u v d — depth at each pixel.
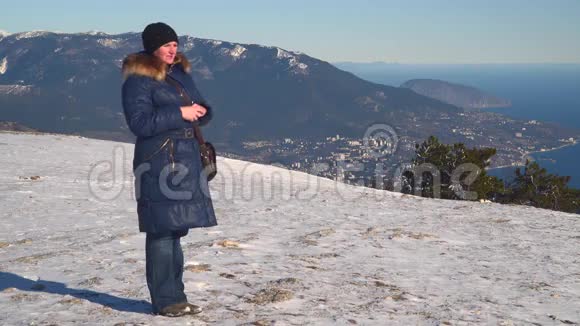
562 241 8.30
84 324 3.86
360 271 5.91
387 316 4.32
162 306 4.00
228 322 3.95
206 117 3.96
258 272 5.52
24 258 6.07
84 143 24.97
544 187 24.95
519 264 6.65
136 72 3.68
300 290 4.91
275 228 8.50
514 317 4.48
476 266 6.46
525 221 10.16
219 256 6.22
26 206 10.08
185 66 3.93
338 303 4.60
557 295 5.24
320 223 9.14
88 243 7.04
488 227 9.37
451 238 8.23
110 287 4.88
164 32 3.73
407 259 6.69
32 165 16.78
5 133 27.72
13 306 4.32
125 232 7.86
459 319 4.33
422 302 4.80
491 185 22.62
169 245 3.96
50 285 4.96
